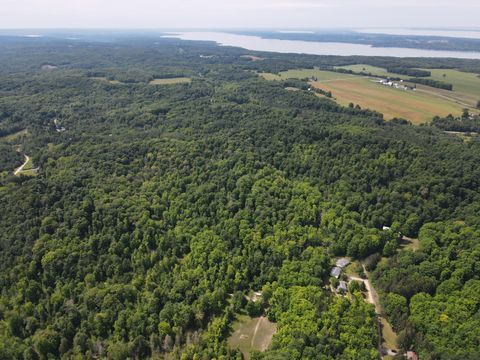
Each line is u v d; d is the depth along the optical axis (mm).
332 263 122500
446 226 126875
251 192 143375
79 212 130500
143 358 95875
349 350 86188
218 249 120875
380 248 127312
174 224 135125
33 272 114312
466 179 139625
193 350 92750
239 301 108062
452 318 94500
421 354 89438
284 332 92000
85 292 109250
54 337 97000
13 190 145250
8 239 122438
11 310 105250
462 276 107250
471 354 85125
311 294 102188
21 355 94250
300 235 127938
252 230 127875
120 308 104750
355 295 104938
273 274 114000
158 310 105375
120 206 135125
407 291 105188
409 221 132875
